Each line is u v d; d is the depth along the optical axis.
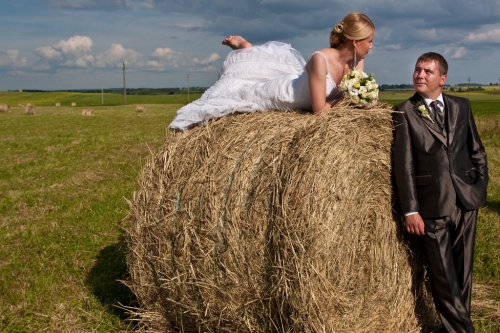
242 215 3.54
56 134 21.17
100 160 13.68
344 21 3.84
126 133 21.03
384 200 3.83
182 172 3.97
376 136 3.75
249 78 4.57
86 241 6.71
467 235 3.84
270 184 3.46
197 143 4.04
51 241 6.75
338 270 3.37
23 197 9.41
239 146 3.76
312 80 3.86
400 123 3.77
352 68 4.08
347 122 3.53
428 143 3.74
